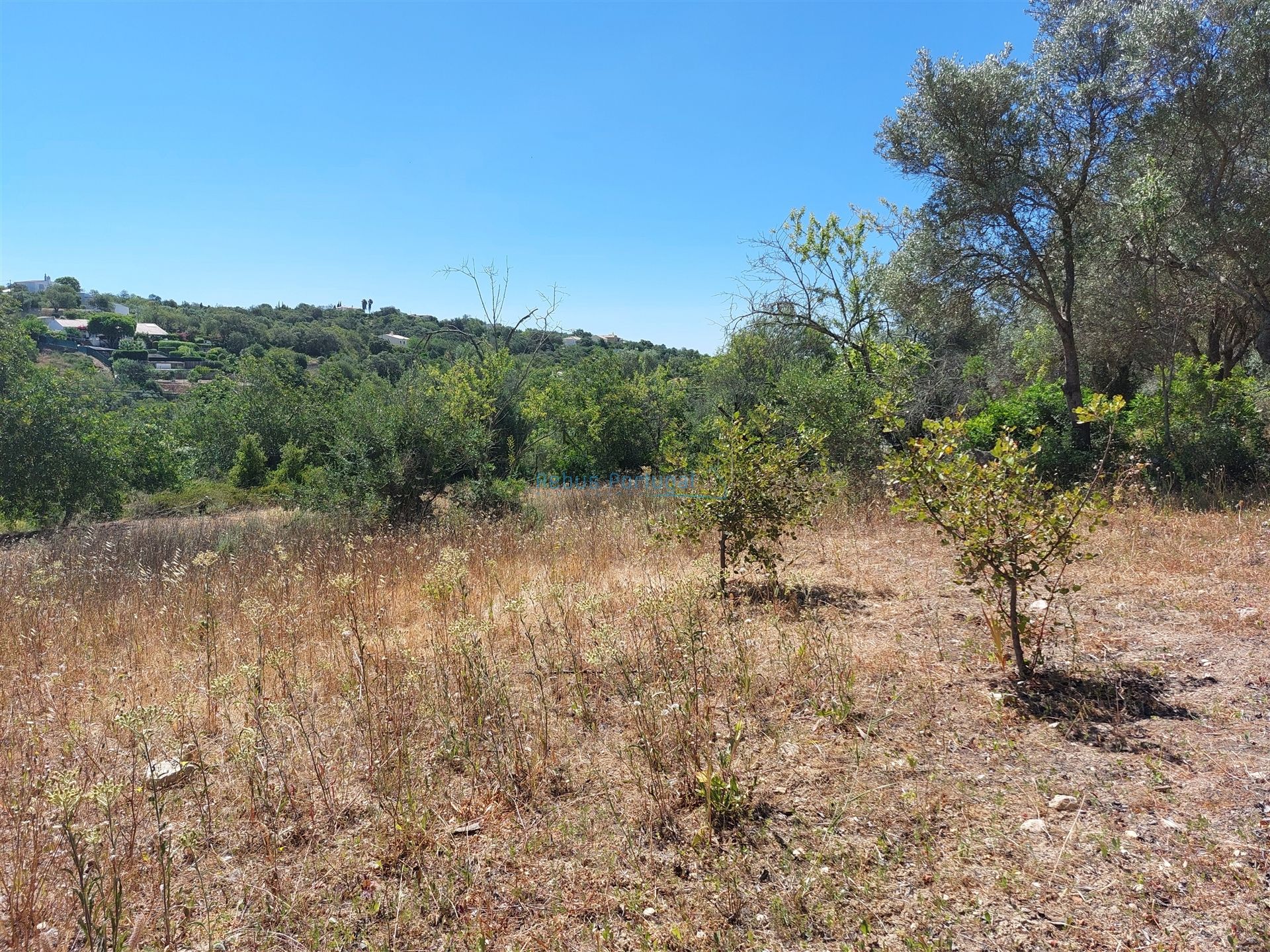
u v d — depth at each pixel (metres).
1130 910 2.50
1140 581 6.24
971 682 4.48
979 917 2.53
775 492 6.58
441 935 2.65
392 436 12.81
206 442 28.25
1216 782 3.23
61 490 16.70
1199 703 4.01
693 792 3.40
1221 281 12.82
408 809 3.41
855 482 11.45
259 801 3.58
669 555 8.27
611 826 3.25
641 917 2.67
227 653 5.84
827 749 3.76
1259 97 12.03
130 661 5.84
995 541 4.39
